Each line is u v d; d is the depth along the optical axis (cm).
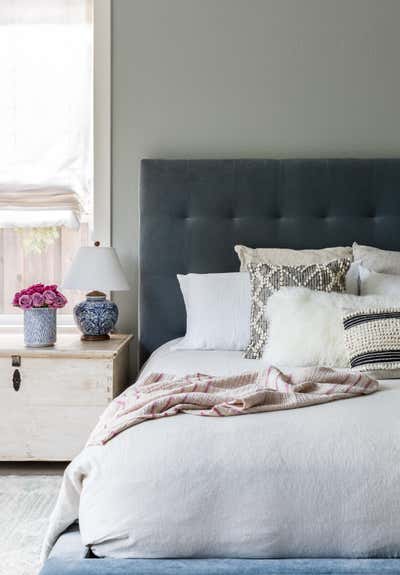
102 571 187
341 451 200
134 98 426
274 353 327
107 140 427
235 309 374
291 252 395
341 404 231
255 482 196
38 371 365
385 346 297
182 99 425
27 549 271
